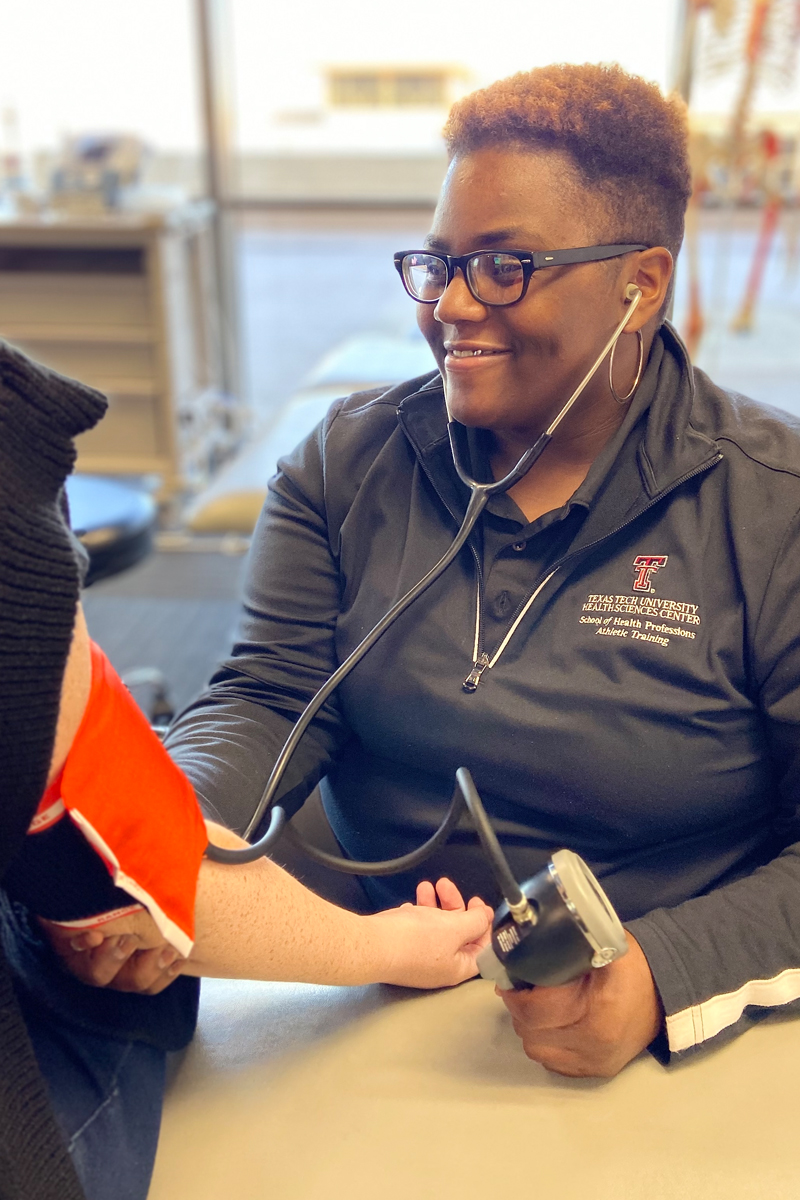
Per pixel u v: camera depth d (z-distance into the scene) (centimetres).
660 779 87
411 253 87
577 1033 76
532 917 70
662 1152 73
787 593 83
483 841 72
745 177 439
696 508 88
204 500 216
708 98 410
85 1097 70
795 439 89
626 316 85
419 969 86
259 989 89
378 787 100
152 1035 76
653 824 89
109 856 60
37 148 379
